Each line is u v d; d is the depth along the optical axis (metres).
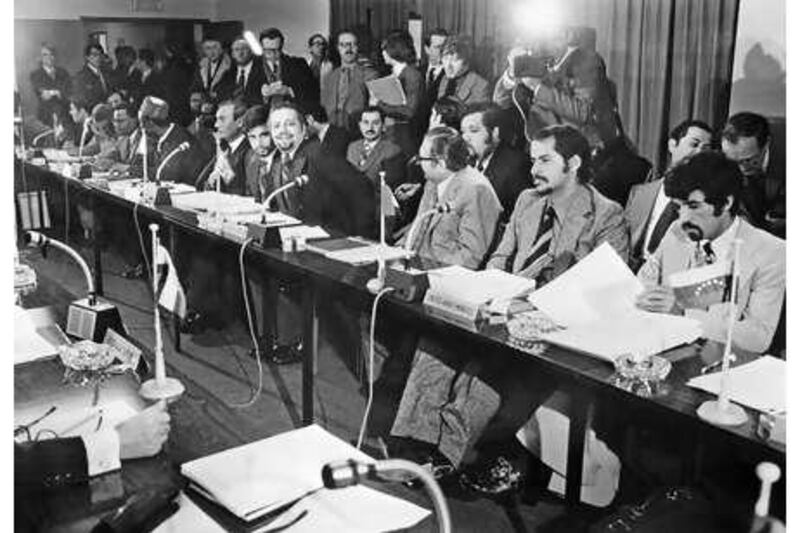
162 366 1.89
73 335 2.13
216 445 1.60
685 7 2.01
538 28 2.35
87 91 3.38
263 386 2.97
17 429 1.58
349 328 2.90
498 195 2.56
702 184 2.04
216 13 3.23
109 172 3.42
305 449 1.55
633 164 2.20
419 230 2.81
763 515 1.38
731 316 1.60
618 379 1.73
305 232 2.96
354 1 2.84
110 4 3.29
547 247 2.44
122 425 1.57
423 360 2.75
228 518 1.32
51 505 1.35
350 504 1.38
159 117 3.38
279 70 3.12
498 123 2.51
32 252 3.41
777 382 1.69
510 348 1.94
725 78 1.96
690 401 1.63
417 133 2.75
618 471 2.26
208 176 3.42
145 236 3.33
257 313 3.14
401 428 2.81
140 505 1.31
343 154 2.99
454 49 2.59
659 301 2.15
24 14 3.29
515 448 2.56
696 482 1.82
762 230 1.94
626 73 2.17
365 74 2.86
